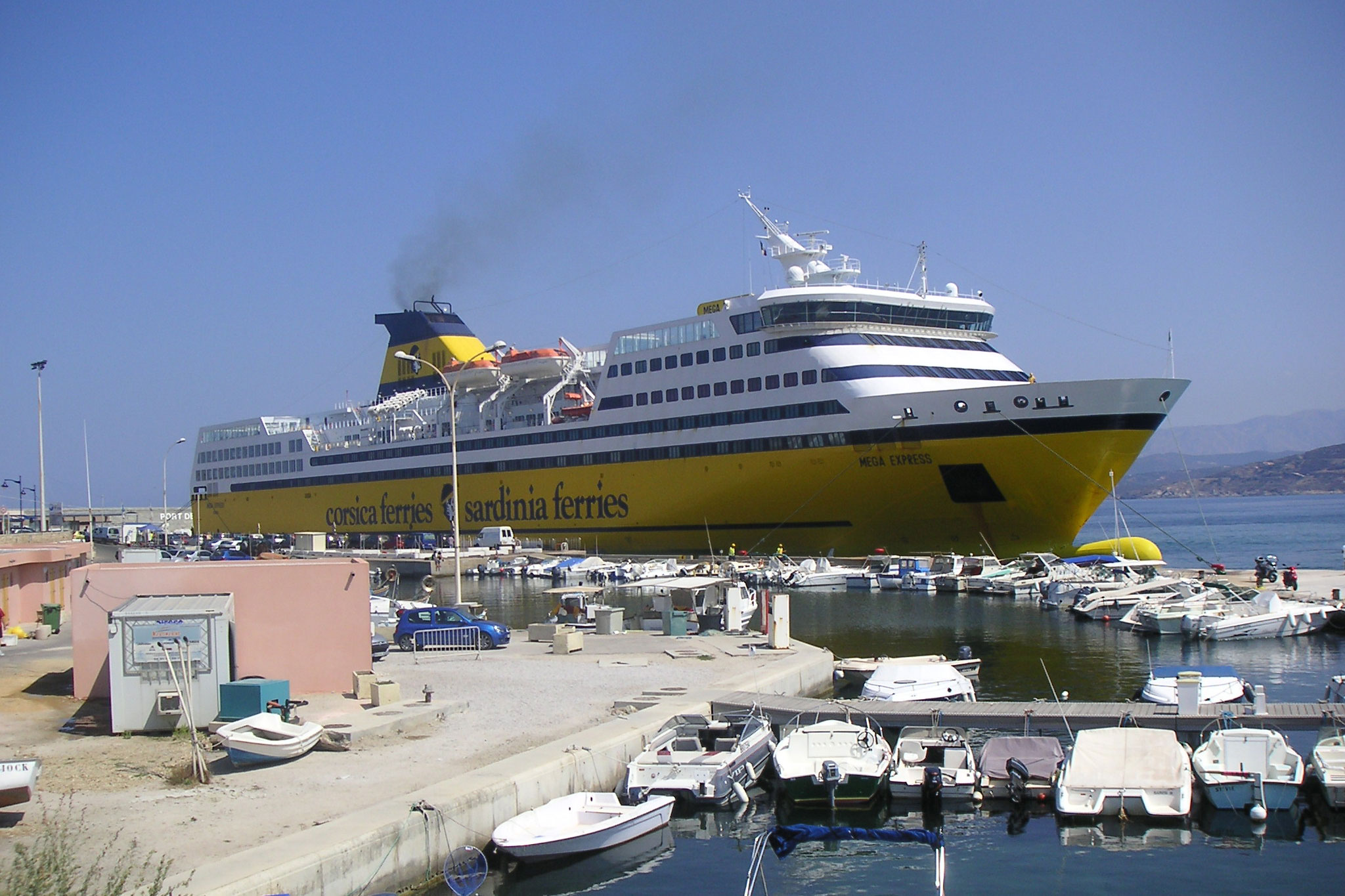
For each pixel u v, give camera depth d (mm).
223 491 128750
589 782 22938
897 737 27625
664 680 31656
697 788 23297
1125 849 21422
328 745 23219
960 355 70750
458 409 97875
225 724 23750
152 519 197000
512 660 35812
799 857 21219
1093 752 23797
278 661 27969
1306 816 22781
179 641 24266
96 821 18172
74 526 143000
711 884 19984
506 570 79125
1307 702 32938
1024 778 23531
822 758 24500
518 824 19938
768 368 70250
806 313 68188
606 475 81438
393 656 37031
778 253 75000
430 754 22906
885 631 49000
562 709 27531
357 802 19250
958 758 24578
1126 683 36438
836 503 68438
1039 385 58906
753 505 72438
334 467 111312
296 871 15828
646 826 21297
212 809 18844
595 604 56031
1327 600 50656
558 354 88438
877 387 65000
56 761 21906
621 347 80438
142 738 23844
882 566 67375
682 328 75812
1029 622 51875
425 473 99188
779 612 37906
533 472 87875
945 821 23000
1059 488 60562
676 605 47500
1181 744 24891
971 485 62688
